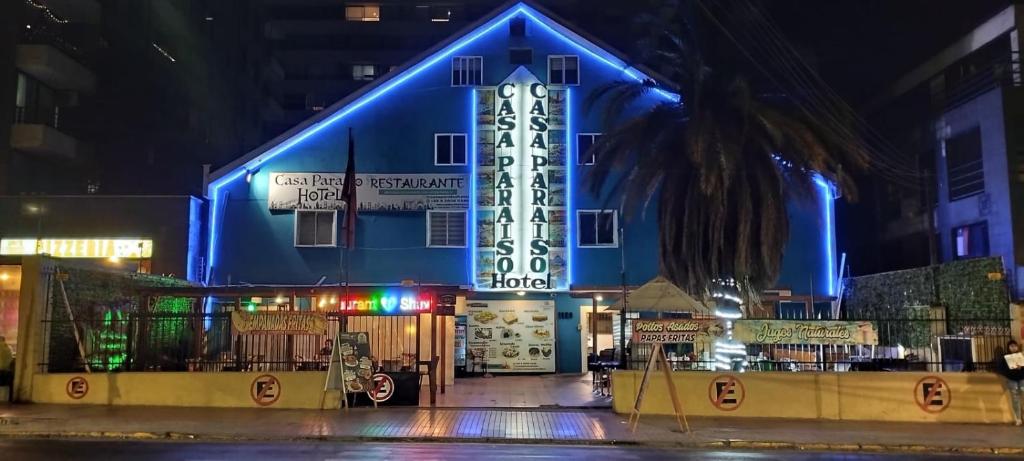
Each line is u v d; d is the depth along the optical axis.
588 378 24.08
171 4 40.81
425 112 26.33
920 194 29.83
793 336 15.77
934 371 16.19
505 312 25.81
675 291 17.14
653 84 20.67
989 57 27.52
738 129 17.94
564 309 25.94
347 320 20.66
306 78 67.50
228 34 49.84
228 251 25.38
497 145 26.20
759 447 12.58
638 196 19.53
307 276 25.38
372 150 26.06
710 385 15.56
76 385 16.39
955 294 19.83
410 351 21.06
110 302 19.06
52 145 31.16
